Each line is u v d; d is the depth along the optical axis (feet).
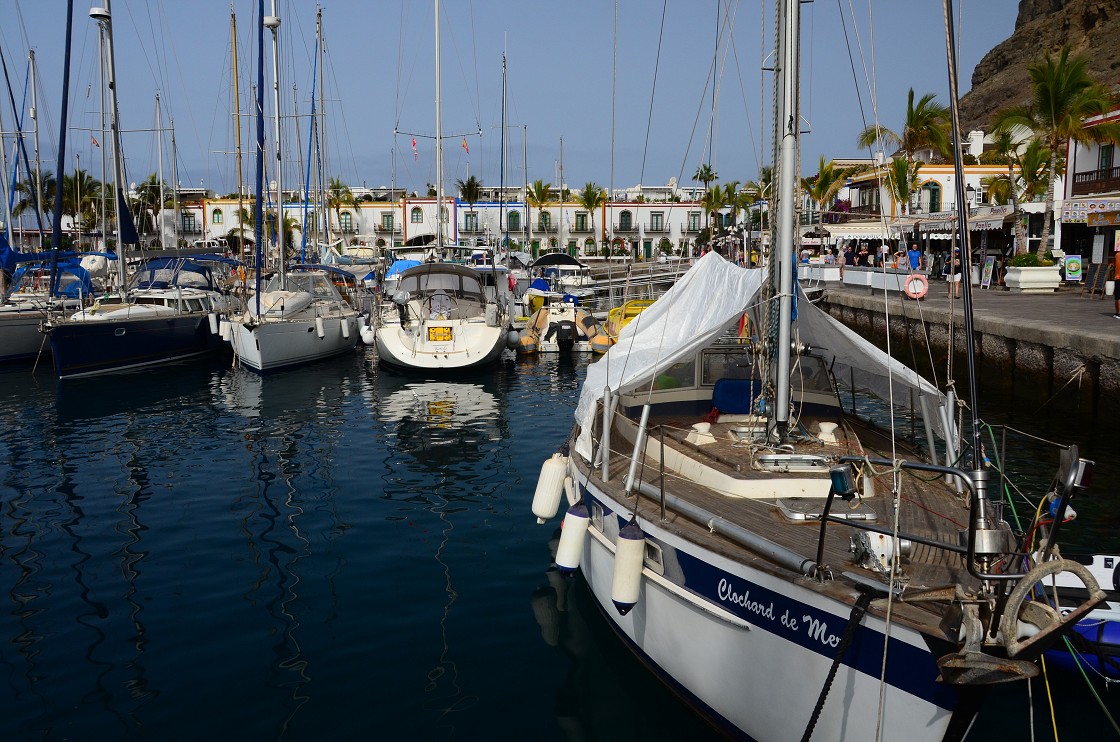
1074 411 47.26
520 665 20.11
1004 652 11.72
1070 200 88.12
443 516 31.30
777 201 18.70
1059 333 48.19
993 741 17.44
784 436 18.97
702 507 17.65
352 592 24.39
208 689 19.03
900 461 13.57
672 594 16.99
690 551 16.38
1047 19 331.77
